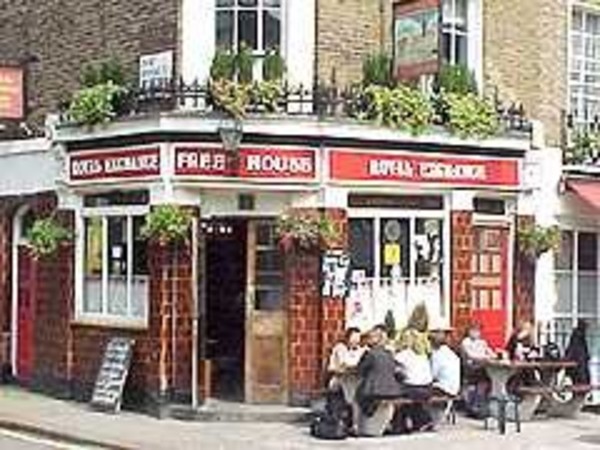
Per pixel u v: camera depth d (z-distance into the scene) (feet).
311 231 61.11
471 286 66.69
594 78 75.15
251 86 60.85
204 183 60.75
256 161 60.80
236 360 64.34
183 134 60.64
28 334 73.15
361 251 63.57
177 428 58.44
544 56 71.92
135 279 64.59
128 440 55.06
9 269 74.49
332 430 55.93
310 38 63.41
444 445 54.70
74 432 57.11
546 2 72.13
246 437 56.08
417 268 65.21
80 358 67.51
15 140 72.90
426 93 64.95
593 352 68.39
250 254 62.85
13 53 75.36
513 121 67.97
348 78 64.44
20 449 54.08
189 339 61.62
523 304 69.10
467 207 66.08
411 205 64.85
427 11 61.26
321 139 61.36
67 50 71.00
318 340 61.67
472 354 63.52
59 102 71.15
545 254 70.08
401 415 58.29
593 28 75.36
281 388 62.28
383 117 62.59
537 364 61.72
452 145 65.26
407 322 64.34
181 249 61.46
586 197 70.33
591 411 67.41
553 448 54.34
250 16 63.62
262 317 62.64
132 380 63.77
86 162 65.77
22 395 69.92
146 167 61.62
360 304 63.36
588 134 72.64
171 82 62.34
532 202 69.05
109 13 67.87
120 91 63.57
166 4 63.82
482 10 69.36
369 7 65.21
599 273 73.56
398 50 62.95
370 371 56.65
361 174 62.44
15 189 72.90
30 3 73.97
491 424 61.41
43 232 68.08
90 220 67.36
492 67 69.72
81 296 67.82
